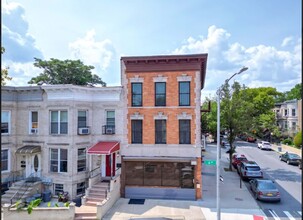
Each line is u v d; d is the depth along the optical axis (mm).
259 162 34312
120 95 19969
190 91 19234
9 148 19672
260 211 16266
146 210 16438
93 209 16062
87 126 19969
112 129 19922
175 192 18906
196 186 18719
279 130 54469
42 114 19578
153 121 19547
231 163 29781
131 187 19312
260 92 67938
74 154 18844
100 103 20219
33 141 19656
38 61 39625
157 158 19141
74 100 18953
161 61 19469
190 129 19203
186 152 19109
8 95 19641
